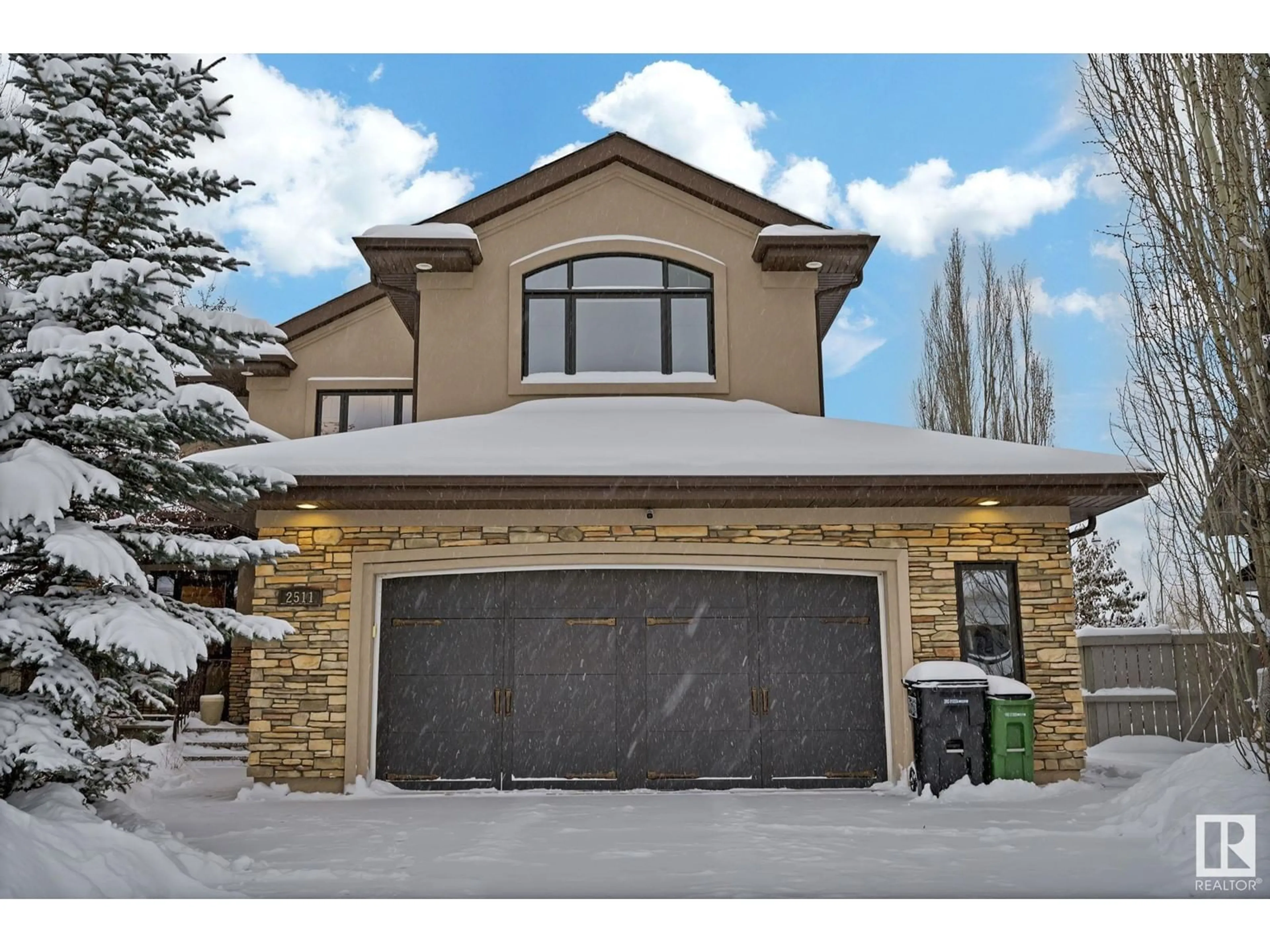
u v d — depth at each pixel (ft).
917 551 39.42
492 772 38.63
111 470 27.09
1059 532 39.50
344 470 36.50
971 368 78.07
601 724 38.99
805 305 48.70
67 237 25.77
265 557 28.27
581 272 49.14
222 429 27.07
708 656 39.45
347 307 62.18
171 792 39.32
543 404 46.39
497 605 39.68
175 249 27.71
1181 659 47.50
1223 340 26.53
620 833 29.19
